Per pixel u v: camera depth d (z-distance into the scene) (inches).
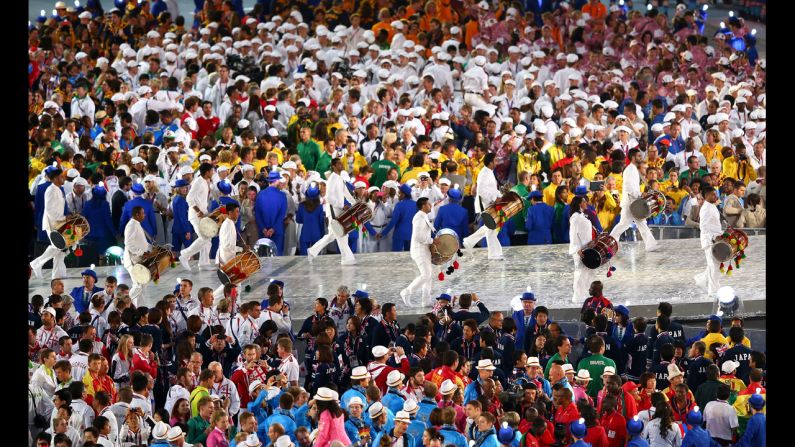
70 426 2677.2
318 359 3011.8
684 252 4082.2
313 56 5698.8
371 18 6146.7
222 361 3107.8
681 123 4987.7
